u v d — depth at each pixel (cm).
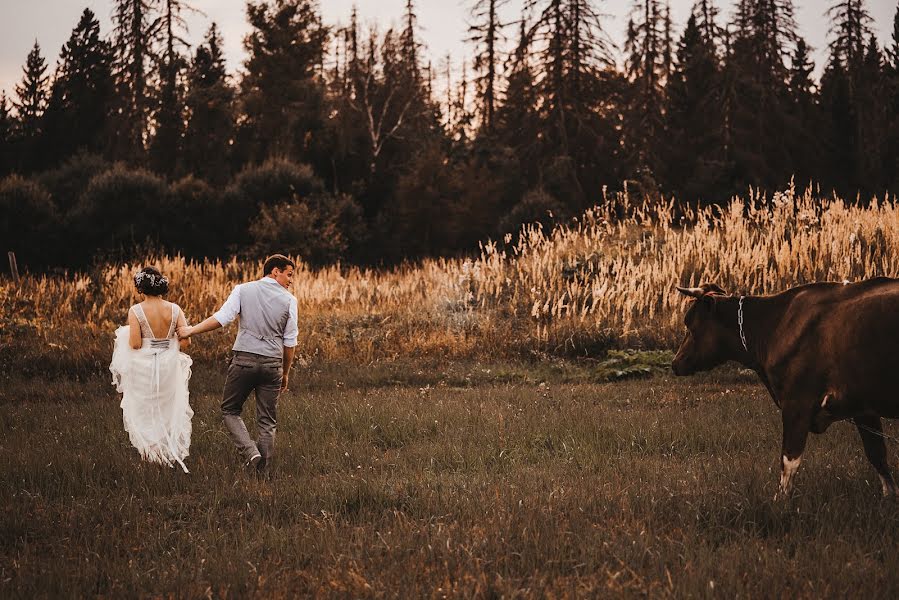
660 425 863
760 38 5159
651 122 4759
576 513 532
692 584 400
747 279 1558
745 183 4003
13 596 409
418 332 1669
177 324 723
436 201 4222
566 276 1814
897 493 567
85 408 1034
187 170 5181
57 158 5972
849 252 1530
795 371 564
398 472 700
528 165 4634
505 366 1438
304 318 1834
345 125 4775
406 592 409
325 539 493
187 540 512
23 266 3703
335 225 3800
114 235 3684
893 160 4959
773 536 493
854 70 5459
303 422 927
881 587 402
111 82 5975
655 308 1633
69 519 556
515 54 4869
